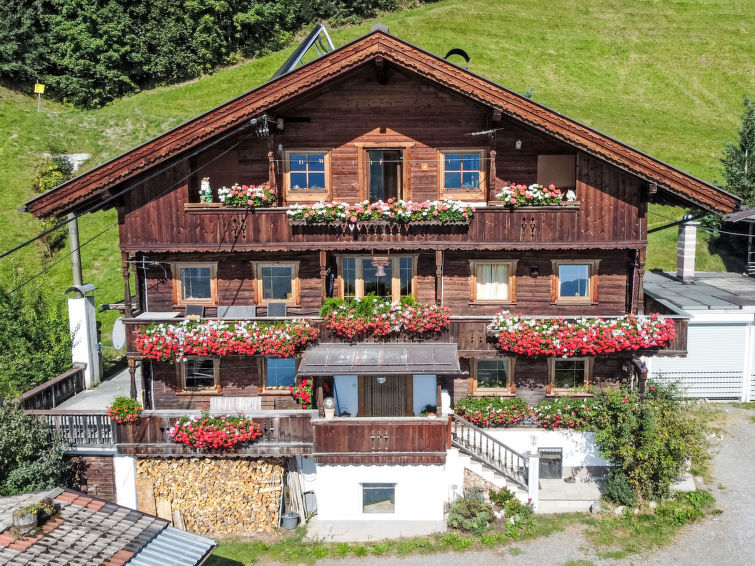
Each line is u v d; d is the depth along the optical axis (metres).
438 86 18.83
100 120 43.81
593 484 19.17
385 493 17.77
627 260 19.70
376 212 17.97
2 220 35.53
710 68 56.72
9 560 11.32
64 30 51.38
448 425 17.55
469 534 17.20
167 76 55.88
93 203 19.25
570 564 15.85
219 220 18.41
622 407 17.80
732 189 35.09
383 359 17.41
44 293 31.55
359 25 63.78
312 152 19.48
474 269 19.80
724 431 21.92
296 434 17.50
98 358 23.17
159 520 13.27
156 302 20.31
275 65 55.16
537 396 20.19
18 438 16.72
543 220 18.17
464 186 19.59
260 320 18.34
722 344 23.98
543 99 51.62
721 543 16.44
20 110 43.34
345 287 20.02
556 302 19.88
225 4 56.16
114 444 17.62
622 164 17.64
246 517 17.92
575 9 67.19
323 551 16.83
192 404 20.53
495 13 65.81
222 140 19.36
